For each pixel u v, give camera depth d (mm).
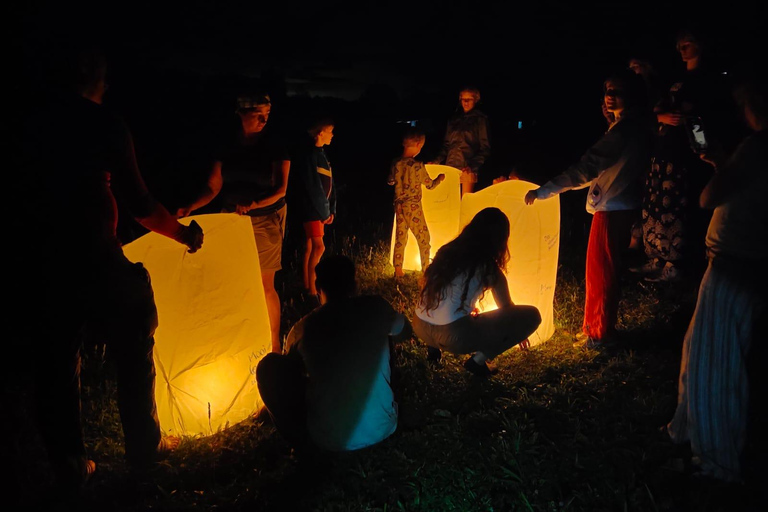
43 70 3152
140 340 3367
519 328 4586
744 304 3148
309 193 6273
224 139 4594
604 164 4680
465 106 7703
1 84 3209
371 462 3574
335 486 3365
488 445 3674
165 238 3701
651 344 5105
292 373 3594
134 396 3438
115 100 16219
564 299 6156
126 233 6430
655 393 4191
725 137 5207
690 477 3344
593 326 5062
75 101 3107
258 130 4488
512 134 15812
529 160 14141
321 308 3670
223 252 3986
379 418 3689
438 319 4570
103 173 3139
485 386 4500
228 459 3736
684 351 3566
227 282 4016
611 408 4105
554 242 5191
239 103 4422
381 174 14125
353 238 8305
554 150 14773
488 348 4555
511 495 3256
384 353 3697
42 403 3250
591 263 4988
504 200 5090
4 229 3088
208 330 3947
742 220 3096
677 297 6055
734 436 3266
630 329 5430
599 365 4793
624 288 6398
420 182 6852
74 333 3221
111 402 4336
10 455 3680
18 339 4762
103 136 3115
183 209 4363
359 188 12789
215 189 4543
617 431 3812
